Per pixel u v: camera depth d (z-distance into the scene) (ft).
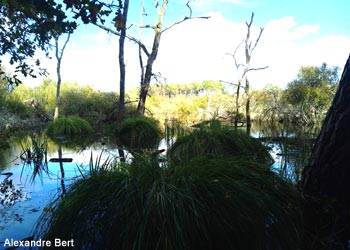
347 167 9.80
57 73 60.64
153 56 51.08
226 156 12.42
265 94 73.51
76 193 10.21
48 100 72.95
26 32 15.89
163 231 8.57
